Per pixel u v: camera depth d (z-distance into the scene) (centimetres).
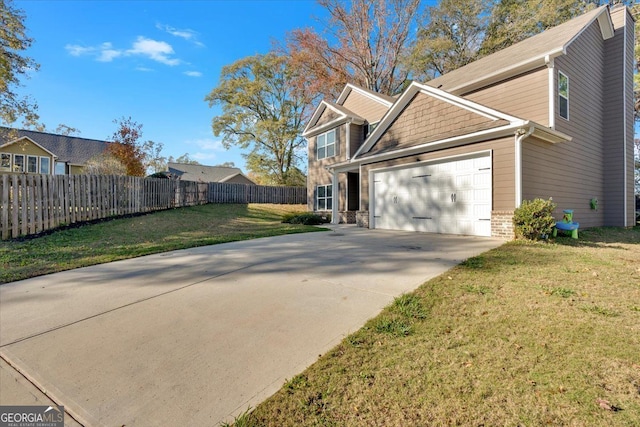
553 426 174
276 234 997
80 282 486
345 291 407
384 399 203
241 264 573
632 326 284
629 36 1266
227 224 1270
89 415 204
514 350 249
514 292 376
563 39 968
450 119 930
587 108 1134
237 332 307
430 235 902
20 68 1502
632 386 202
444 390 207
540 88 944
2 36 1390
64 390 230
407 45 2295
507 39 2050
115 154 2020
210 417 197
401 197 1085
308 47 2289
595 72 1193
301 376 231
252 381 230
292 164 3297
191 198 1741
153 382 235
